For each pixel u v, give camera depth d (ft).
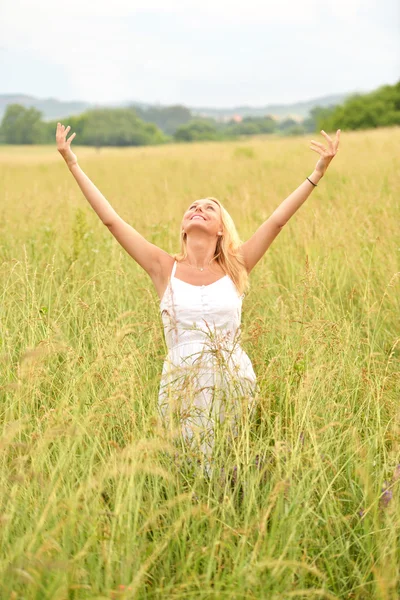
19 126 444.55
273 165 60.49
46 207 30.45
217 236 13.94
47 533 8.46
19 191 44.50
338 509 10.00
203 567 9.25
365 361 14.79
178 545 9.34
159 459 10.91
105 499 10.80
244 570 8.54
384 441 11.51
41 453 10.31
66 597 7.91
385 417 12.71
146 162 87.97
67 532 8.89
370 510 10.02
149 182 51.75
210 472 11.04
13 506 9.21
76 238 22.98
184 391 11.69
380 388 12.55
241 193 35.27
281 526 9.39
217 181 47.52
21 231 26.35
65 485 10.03
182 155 102.68
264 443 11.12
